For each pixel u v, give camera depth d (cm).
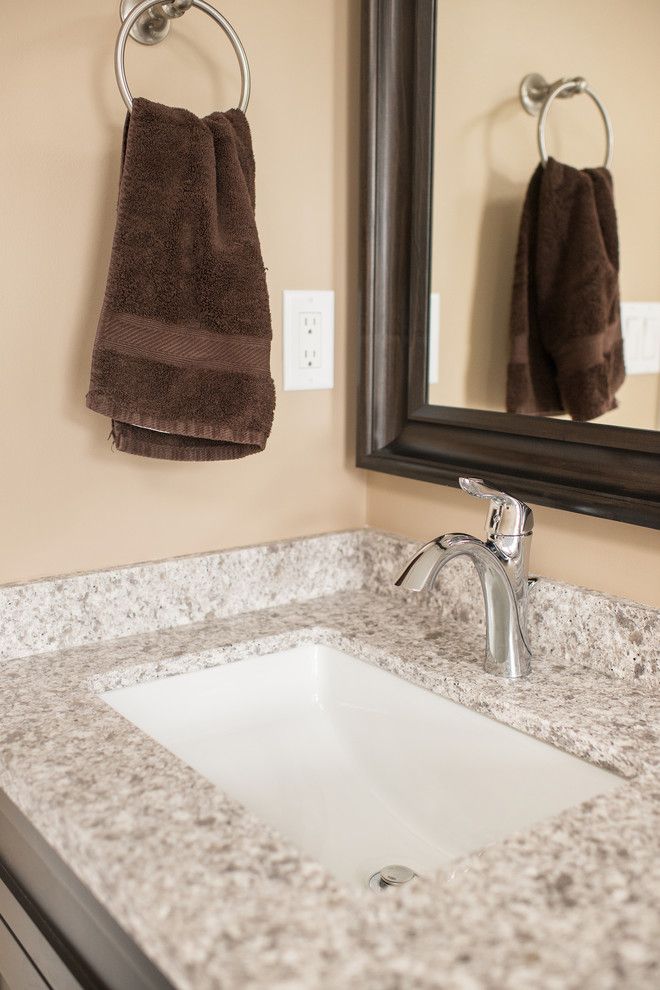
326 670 119
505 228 110
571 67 101
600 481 102
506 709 96
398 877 91
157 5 106
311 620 121
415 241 121
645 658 100
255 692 115
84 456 112
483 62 110
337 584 133
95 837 71
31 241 105
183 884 66
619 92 96
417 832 102
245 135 108
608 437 100
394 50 119
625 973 57
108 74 107
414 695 108
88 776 81
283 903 64
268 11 117
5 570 109
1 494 107
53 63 103
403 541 128
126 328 102
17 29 100
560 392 106
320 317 128
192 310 104
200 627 119
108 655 109
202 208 103
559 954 58
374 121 120
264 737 114
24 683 101
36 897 87
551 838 72
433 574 94
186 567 119
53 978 84
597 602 104
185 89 113
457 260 117
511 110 108
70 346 109
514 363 111
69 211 106
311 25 120
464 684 101
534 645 111
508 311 111
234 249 105
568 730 90
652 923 62
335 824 103
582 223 102
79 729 90
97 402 101
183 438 108
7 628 107
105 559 115
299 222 124
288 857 69
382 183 122
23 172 103
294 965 57
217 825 73
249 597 125
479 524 120
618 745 87
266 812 103
